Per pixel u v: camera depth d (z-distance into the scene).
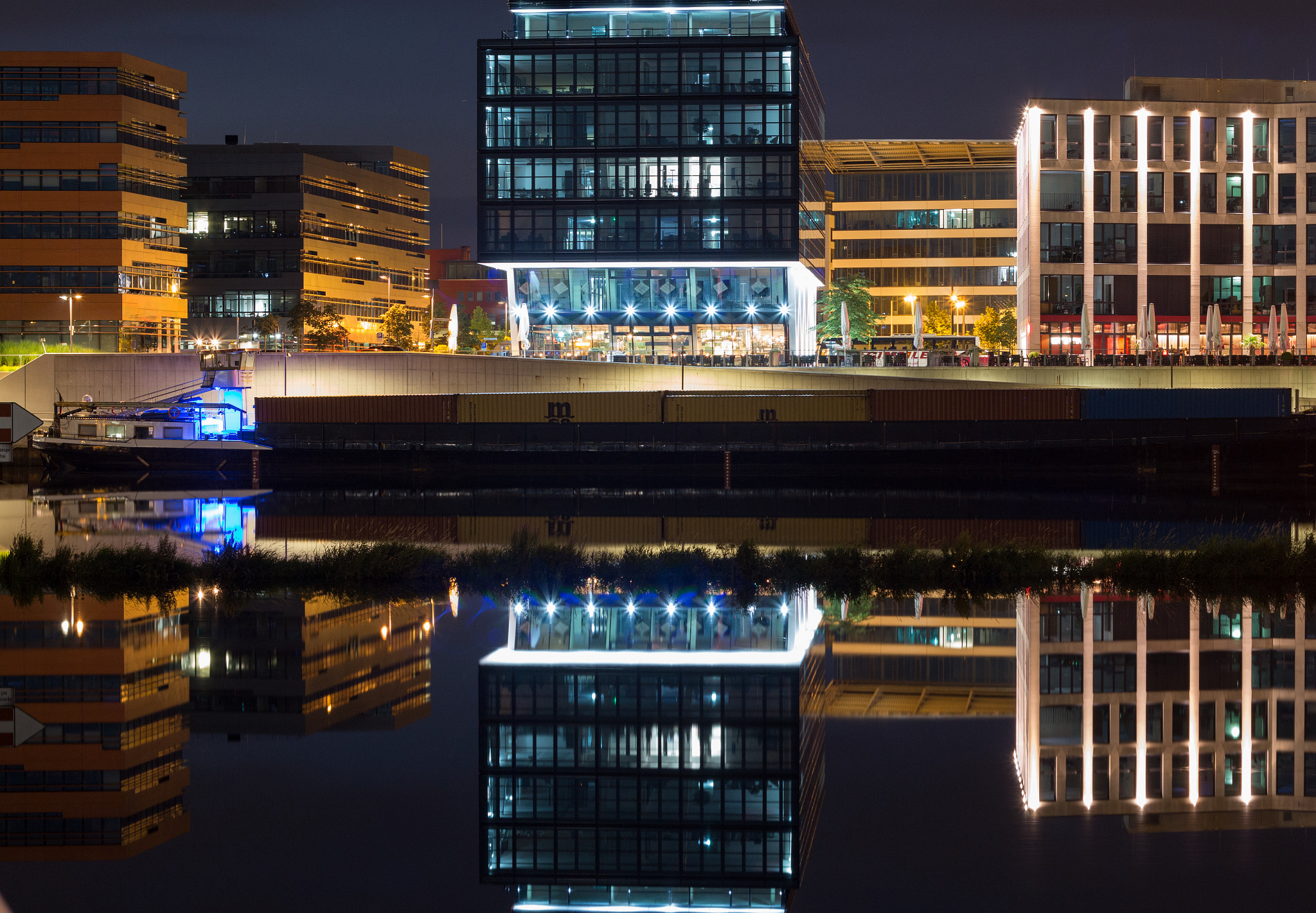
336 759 13.99
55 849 11.12
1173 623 22.88
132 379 85.44
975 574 28.44
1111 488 66.62
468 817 12.08
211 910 9.64
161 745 14.52
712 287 103.31
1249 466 76.56
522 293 104.69
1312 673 18.72
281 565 28.91
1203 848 11.23
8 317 117.88
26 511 51.19
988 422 76.50
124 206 117.56
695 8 100.38
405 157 160.12
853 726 15.91
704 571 29.23
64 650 20.03
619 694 17.12
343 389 84.94
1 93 116.62
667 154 100.25
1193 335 111.56
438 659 19.38
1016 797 12.87
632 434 78.69
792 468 77.56
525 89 100.56
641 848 11.24
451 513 50.12
